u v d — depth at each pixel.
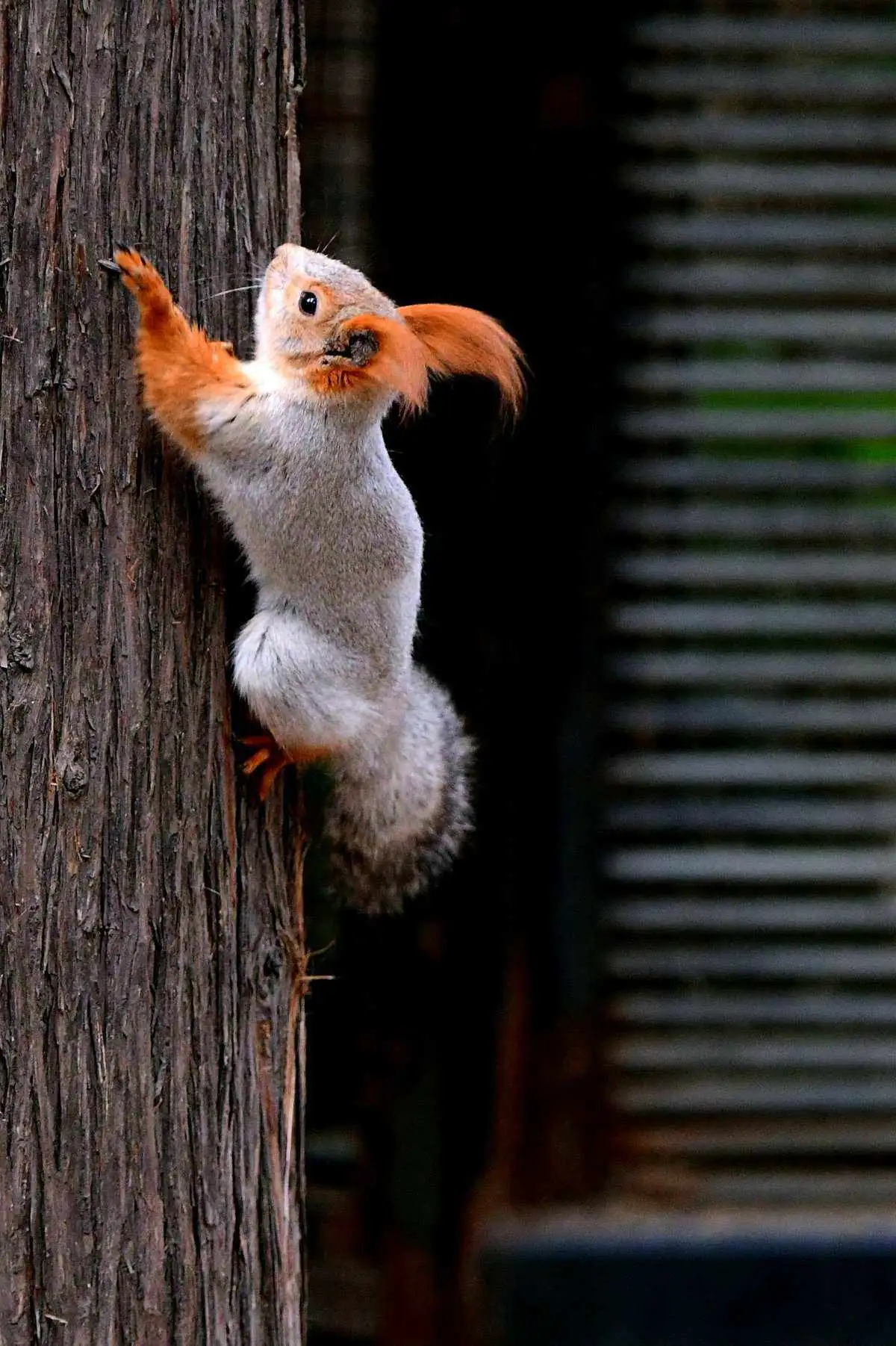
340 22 10.70
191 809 5.52
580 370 10.84
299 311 5.66
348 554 5.76
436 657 10.81
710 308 11.48
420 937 10.88
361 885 6.74
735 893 11.89
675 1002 11.87
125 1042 5.40
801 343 11.61
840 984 11.96
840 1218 11.71
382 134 10.44
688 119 11.29
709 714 11.77
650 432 11.45
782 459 11.66
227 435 5.51
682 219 11.42
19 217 5.21
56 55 5.23
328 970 10.80
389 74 10.38
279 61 5.72
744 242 11.45
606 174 10.95
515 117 10.36
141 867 5.41
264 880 5.78
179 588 5.50
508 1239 11.29
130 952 5.40
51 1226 5.33
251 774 5.74
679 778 11.77
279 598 5.78
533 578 10.96
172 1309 5.50
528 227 10.47
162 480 5.47
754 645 11.80
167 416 5.43
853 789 11.93
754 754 11.85
